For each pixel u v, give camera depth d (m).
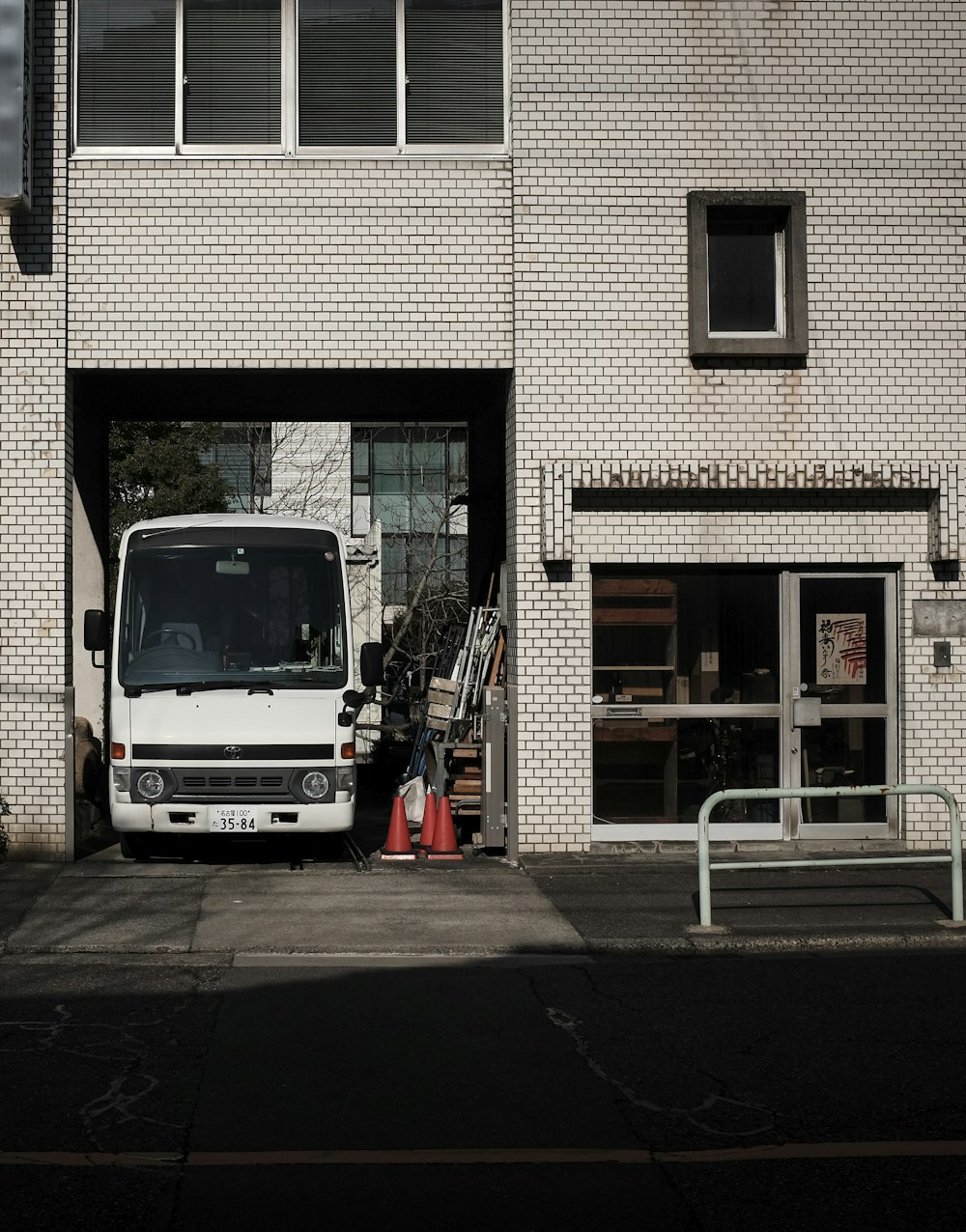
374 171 12.88
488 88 13.20
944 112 13.11
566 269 12.88
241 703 11.77
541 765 12.71
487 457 16.95
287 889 11.09
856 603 13.20
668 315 12.94
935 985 8.36
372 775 23.64
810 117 13.04
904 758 12.97
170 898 10.70
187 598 12.07
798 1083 6.40
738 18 13.02
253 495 34.62
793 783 13.05
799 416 13.00
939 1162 5.39
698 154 12.97
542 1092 6.25
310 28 13.10
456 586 33.22
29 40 12.32
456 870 12.04
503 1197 5.03
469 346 12.91
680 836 12.95
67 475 12.55
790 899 10.77
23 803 12.34
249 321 12.77
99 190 12.70
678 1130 5.76
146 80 12.98
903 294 13.07
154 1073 6.51
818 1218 4.84
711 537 12.93
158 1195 5.03
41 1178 5.19
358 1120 5.86
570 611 12.79
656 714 12.99
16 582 12.38
